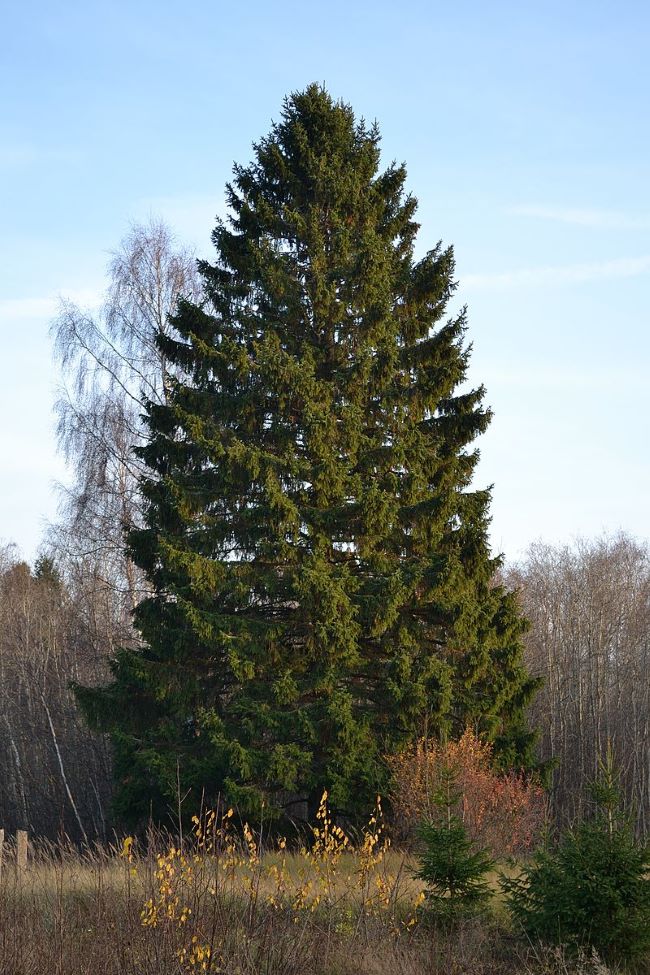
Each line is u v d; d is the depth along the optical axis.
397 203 22.73
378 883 10.54
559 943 9.48
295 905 9.95
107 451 25.09
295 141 22.12
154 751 18.06
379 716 18.91
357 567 19.89
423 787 16.33
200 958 8.26
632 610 43.09
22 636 35.28
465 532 19.39
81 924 9.44
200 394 19.86
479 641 19.23
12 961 8.59
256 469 18.34
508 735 19.98
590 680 38.78
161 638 19.09
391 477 18.88
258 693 18.42
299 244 21.66
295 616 19.06
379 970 9.15
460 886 10.71
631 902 9.56
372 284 19.95
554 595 43.84
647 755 36.09
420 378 19.84
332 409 19.03
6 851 13.75
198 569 18.17
